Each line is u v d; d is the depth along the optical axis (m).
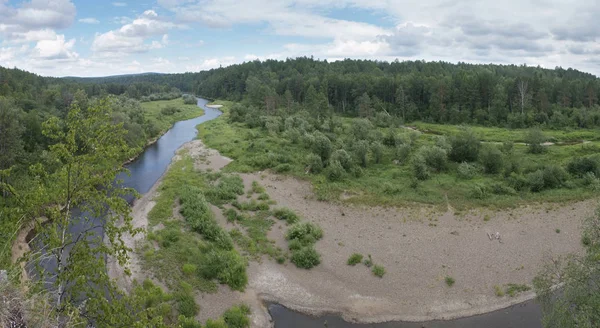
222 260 33.59
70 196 15.22
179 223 41.62
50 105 92.81
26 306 12.29
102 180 15.40
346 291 31.97
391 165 61.72
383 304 30.52
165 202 46.94
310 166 58.88
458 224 42.09
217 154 71.81
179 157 71.31
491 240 38.94
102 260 14.55
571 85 111.94
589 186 50.16
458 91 109.62
